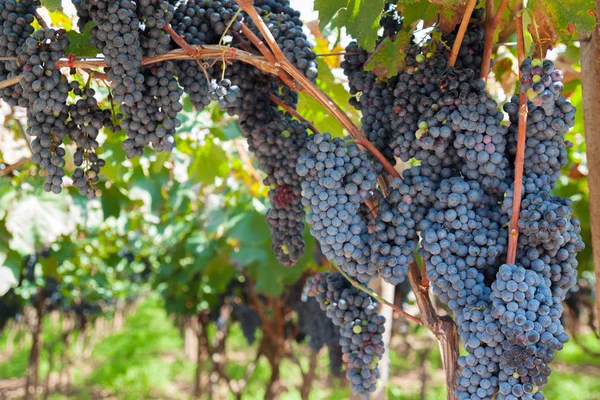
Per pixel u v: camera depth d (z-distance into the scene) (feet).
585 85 3.78
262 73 3.72
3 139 6.57
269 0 3.75
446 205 3.15
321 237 3.15
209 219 10.00
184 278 14.25
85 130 3.32
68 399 19.99
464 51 3.40
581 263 8.63
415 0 3.41
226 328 16.46
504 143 3.14
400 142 3.34
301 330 11.72
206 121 6.56
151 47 3.26
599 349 25.20
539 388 2.85
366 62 3.46
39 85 3.11
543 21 3.24
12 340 28.32
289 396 18.74
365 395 3.53
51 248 12.70
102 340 29.84
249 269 11.48
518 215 3.04
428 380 21.08
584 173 8.68
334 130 4.75
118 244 16.22
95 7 3.15
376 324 3.57
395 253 3.12
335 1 3.57
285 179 3.66
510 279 2.88
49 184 3.28
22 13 3.30
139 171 8.02
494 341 2.93
